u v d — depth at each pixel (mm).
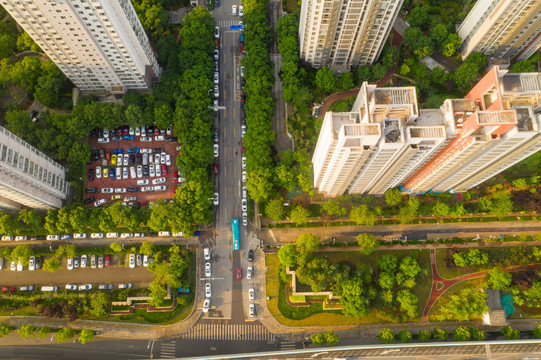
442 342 163750
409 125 140375
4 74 195000
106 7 146750
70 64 179000
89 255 187000
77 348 176750
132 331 178250
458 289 181875
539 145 142750
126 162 198125
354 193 191125
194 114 191125
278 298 181500
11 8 144125
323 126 149500
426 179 173125
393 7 167000
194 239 189500
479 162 152250
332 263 185500
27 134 187000
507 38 186875
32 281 184375
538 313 178500
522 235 183500
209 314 180375
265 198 183125
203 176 186375
